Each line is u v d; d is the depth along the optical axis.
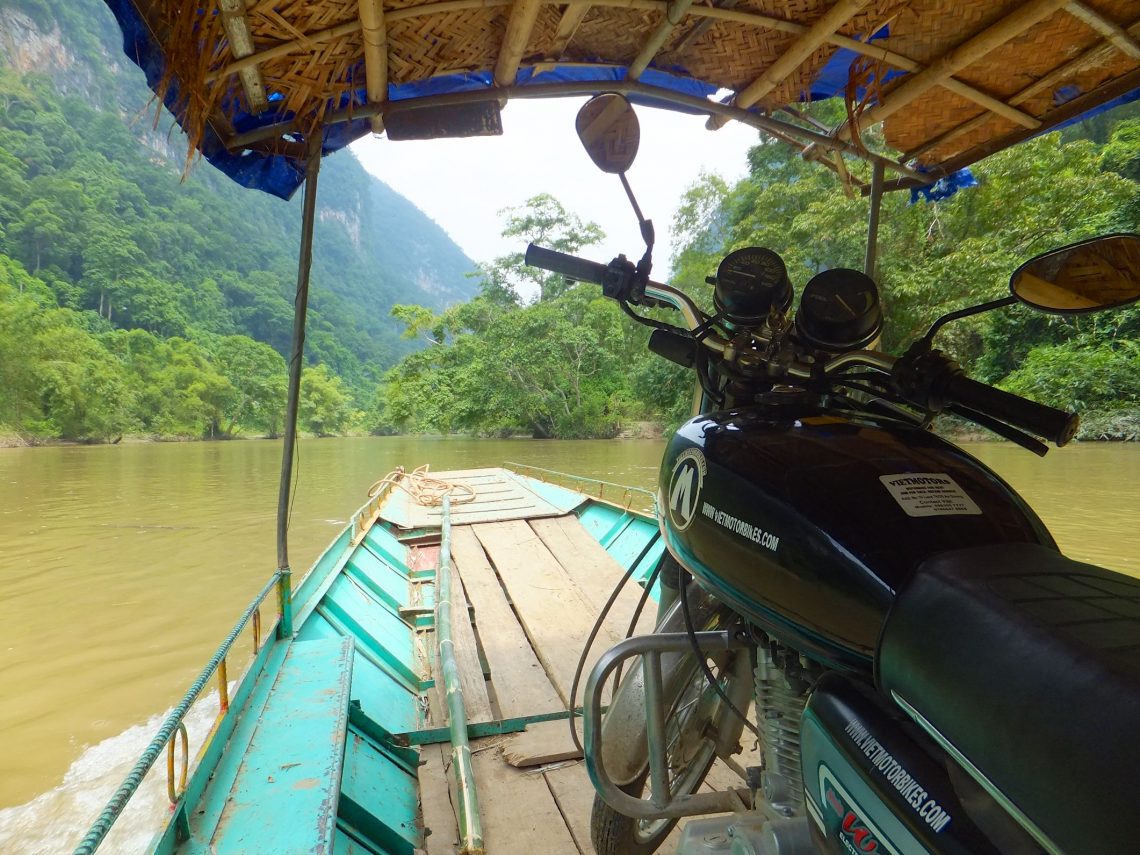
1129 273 1.04
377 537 6.52
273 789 1.87
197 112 2.14
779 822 1.10
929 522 0.94
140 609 7.80
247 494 16.97
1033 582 0.76
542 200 37.09
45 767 4.72
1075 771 0.55
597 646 3.96
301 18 2.11
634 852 1.73
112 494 17.08
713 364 1.45
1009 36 2.36
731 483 1.13
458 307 40.47
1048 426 0.99
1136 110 25.33
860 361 1.22
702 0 2.30
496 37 2.38
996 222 18.28
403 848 2.26
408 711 3.27
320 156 2.55
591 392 33.34
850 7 2.22
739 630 1.27
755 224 22.05
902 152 3.30
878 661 0.83
